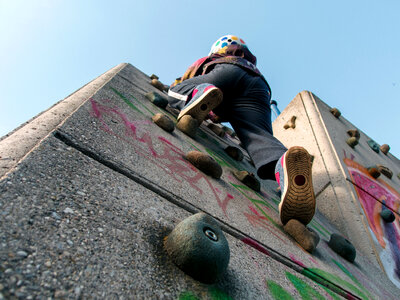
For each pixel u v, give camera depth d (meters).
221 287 0.83
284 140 5.10
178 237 0.82
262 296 0.92
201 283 0.80
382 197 3.83
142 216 0.93
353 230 3.12
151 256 0.78
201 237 0.81
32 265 0.55
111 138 1.35
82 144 1.12
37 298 0.49
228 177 2.18
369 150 5.35
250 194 2.13
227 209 1.50
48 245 0.61
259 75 2.84
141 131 1.73
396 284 2.64
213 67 2.89
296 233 1.74
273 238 1.53
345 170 3.78
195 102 2.41
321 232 2.55
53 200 0.75
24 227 0.62
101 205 0.86
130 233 0.82
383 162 5.37
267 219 1.81
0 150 0.83
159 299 0.65
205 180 1.70
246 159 3.92
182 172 1.57
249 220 1.56
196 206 1.27
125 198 0.97
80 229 0.71
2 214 0.62
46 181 0.80
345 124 5.50
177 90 2.75
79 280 0.58
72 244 0.65
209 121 5.00
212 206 1.40
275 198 2.72
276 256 1.32
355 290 1.58
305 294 1.13
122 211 0.89
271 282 1.05
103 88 2.04
